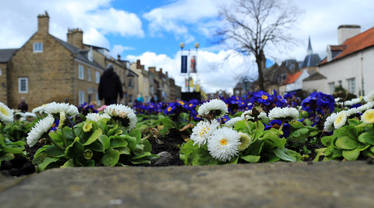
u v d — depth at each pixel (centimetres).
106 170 133
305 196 87
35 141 194
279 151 200
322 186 96
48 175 121
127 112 252
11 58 2848
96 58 3506
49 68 2817
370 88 2005
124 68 4344
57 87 2797
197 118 421
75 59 2834
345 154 185
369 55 2017
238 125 234
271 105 335
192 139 199
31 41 2842
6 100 2788
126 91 4347
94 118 245
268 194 90
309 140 309
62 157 200
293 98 507
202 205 83
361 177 105
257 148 194
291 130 279
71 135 205
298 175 113
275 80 4938
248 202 84
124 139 220
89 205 83
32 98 2816
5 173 158
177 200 88
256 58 2556
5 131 350
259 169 129
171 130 422
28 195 92
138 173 127
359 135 188
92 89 3253
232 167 138
